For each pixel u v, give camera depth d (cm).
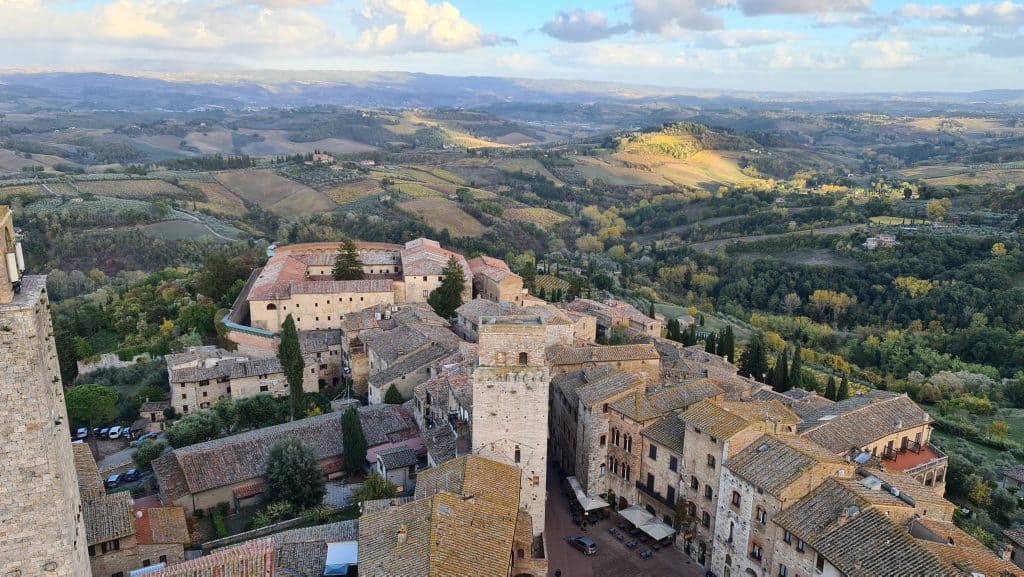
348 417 8988
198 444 9238
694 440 7488
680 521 7712
